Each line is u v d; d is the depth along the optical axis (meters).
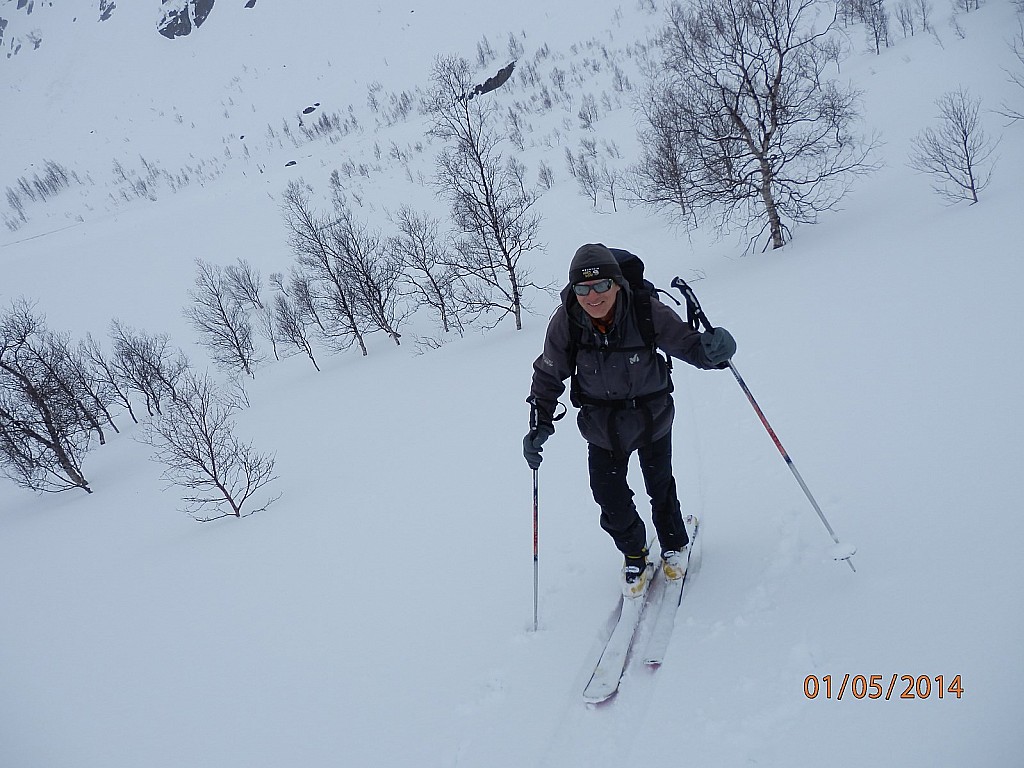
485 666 2.83
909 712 1.82
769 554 2.82
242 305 31.33
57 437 18.19
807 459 3.72
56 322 41.09
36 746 3.97
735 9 15.23
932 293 6.83
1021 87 17.48
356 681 3.18
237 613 5.14
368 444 11.30
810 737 1.87
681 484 3.98
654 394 2.49
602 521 2.74
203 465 9.66
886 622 2.18
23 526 15.65
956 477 2.95
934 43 26.59
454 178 18.27
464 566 4.11
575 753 2.16
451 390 13.49
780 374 5.91
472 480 6.46
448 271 22.56
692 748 1.99
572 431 6.96
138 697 4.19
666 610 2.65
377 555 5.16
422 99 72.44
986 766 1.59
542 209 34.66
